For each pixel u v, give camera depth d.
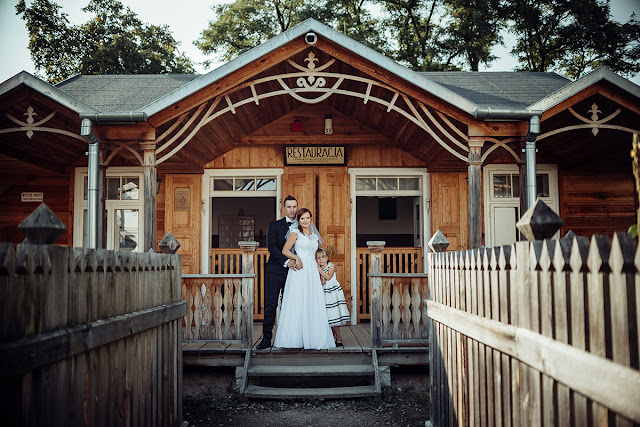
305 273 6.73
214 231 17.64
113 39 19.08
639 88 6.47
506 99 7.55
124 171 9.56
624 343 1.81
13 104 6.66
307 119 9.60
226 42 20.98
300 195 9.53
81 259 2.88
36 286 2.41
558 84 8.82
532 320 2.61
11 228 9.48
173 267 4.93
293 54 6.81
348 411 5.80
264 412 5.82
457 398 4.07
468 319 3.63
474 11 18.41
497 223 9.66
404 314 6.84
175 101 6.63
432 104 6.86
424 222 9.67
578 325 2.16
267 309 6.82
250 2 20.75
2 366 2.06
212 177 9.72
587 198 9.53
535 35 19.39
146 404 3.96
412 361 6.61
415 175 9.71
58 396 2.54
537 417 2.51
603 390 1.89
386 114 8.45
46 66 19.61
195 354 6.58
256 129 9.54
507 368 2.94
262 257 9.74
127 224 9.56
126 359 3.53
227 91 6.84
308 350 6.60
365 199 16.62
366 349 6.61
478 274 3.52
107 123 6.68
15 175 9.53
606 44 18.59
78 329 2.73
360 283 9.86
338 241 9.51
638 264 1.74
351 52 6.81
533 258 2.60
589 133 8.04
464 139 7.40
